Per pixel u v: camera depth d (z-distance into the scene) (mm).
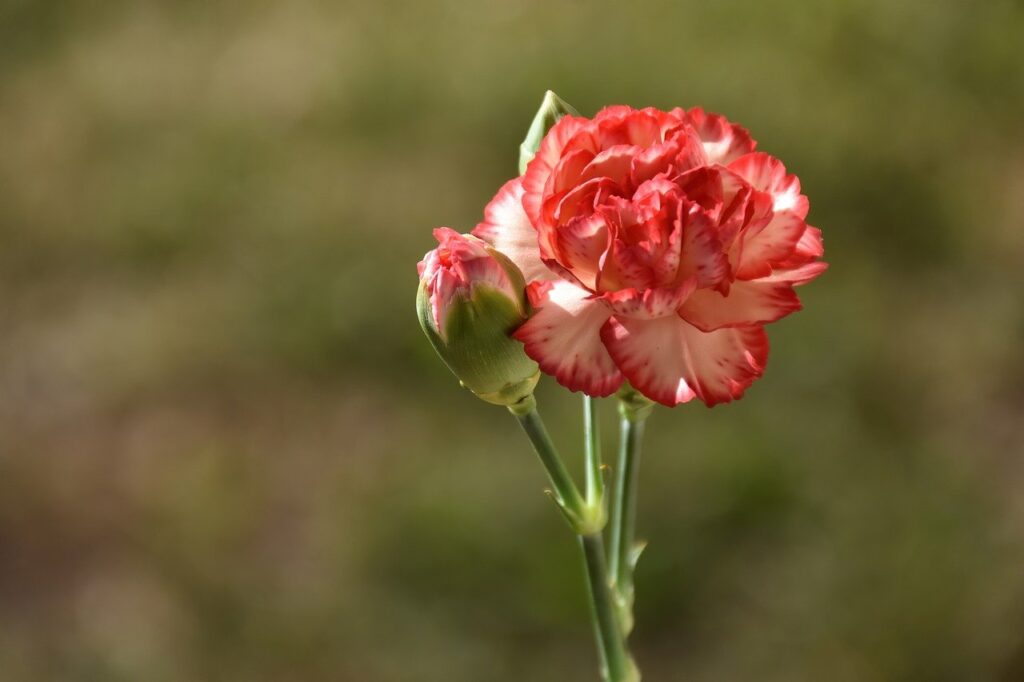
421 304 616
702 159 598
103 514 1122
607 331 596
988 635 909
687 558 976
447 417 1130
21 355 1278
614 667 637
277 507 1100
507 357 612
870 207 1283
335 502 1090
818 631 929
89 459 1171
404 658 966
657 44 1506
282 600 1021
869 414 1082
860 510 1002
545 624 959
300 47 1646
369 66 1564
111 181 1474
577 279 597
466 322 608
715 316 597
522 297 609
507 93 1473
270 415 1182
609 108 604
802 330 1134
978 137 1361
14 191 1479
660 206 588
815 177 1310
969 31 1475
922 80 1432
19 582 1071
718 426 1054
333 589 1021
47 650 1016
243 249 1349
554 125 624
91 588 1062
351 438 1143
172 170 1470
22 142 1559
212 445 1163
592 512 627
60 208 1446
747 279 599
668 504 1004
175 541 1088
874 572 957
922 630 917
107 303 1325
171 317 1291
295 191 1406
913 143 1349
